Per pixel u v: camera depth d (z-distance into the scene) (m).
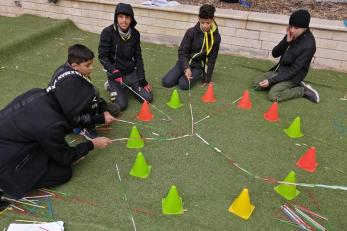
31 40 4.35
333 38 4.00
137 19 4.64
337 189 2.37
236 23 4.27
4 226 1.99
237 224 2.07
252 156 2.66
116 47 3.16
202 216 2.11
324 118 3.21
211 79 3.86
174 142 2.77
